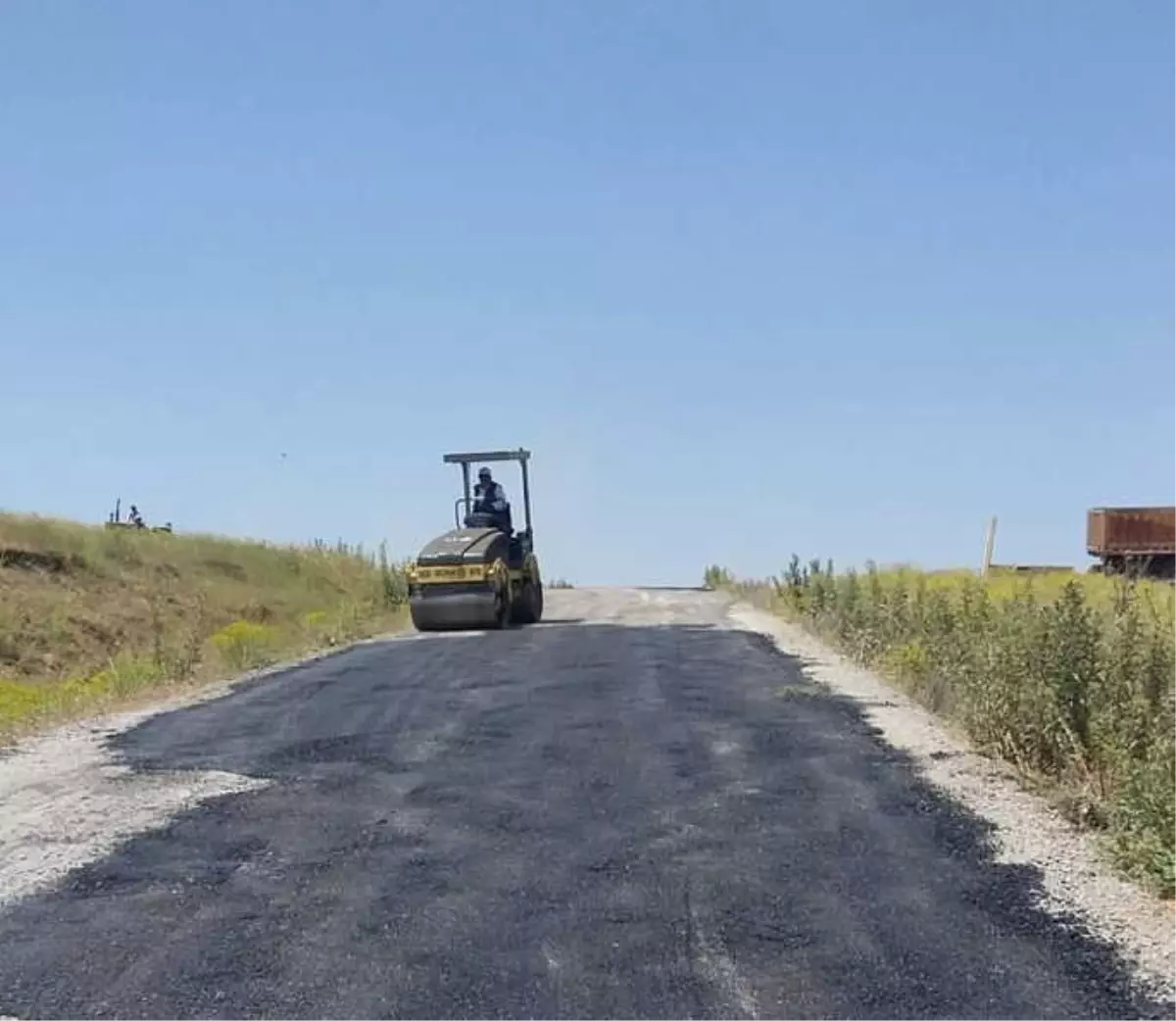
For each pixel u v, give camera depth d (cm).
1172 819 880
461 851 949
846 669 1834
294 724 1494
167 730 1477
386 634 2659
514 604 2736
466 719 1483
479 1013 673
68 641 2678
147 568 3288
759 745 1291
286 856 948
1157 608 1493
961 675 1459
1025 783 1130
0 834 1017
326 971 732
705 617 2759
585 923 796
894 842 953
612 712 1491
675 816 1027
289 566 3756
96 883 893
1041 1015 662
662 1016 664
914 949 747
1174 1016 661
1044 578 2336
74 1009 691
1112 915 803
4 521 3191
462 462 2853
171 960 753
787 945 756
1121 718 1107
